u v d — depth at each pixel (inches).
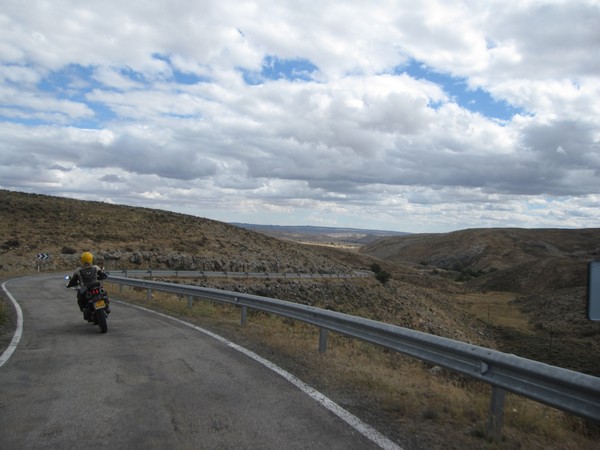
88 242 1951.3
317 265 2679.6
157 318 509.4
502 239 6889.8
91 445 166.7
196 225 2733.8
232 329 434.3
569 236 6953.7
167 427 185.0
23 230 1946.4
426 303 2306.8
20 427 183.2
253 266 2186.3
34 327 437.1
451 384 293.9
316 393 234.1
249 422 191.8
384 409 214.4
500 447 173.3
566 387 160.7
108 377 259.6
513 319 2299.5
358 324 291.3
